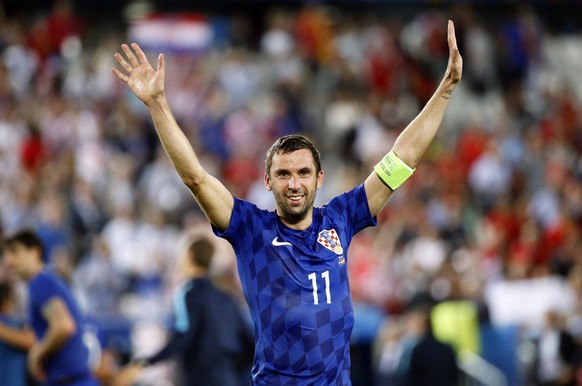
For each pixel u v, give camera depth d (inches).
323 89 3021.7
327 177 2662.4
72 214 2207.2
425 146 817.5
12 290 1334.9
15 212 2094.0
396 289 2011.6
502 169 2733.8
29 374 1314.0
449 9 3385.8
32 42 2915.8
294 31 3154.5
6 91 2655.0
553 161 2834.6
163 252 2132.1
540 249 2401.6
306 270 759.1
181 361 1332.4
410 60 3228.3
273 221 775.1
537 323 1971.0
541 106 3230.8
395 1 3267.7
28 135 2444.6
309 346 748.6
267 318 754.2
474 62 3265.3
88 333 1244.5
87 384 1222.9
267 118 2768.2
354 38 3228.3
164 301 1963.6
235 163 2534.5
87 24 3139.8
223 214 768.3
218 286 1338.6
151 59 3009.4
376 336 1875.0
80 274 1978.3
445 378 1606.8
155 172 2369.6
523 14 3447.3
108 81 2741.1
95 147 2421.3
